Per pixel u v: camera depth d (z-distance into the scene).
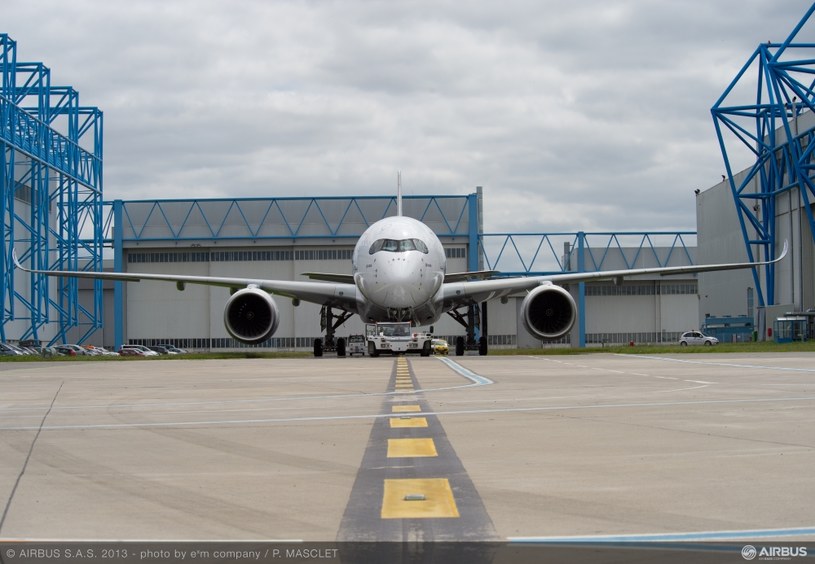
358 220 81.75
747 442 9.45
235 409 13.60
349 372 24.12
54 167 71.25
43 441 10.20
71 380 21.36
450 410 12.92
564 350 45.06
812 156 66.94
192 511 6.52
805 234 68.75
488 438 9.93
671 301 89.38
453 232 80.56
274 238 80.69
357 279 37.47
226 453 9.15
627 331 89.38
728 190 87.19
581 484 7.29
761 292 73.31
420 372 23.59
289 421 11.84
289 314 82.81
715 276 91.94
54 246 80.00
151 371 25.92
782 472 7.73
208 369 26.97
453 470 7.99
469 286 38.47
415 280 35.56
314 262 82.06
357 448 9.37
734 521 6.03
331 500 6.83
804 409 12.62
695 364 26.39
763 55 67.56
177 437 10.38
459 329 86.06
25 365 31.75
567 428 10.69
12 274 62.09
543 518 6.16
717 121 73.12
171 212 81.56
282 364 30.56
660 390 16.14
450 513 6.34
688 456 8.57
